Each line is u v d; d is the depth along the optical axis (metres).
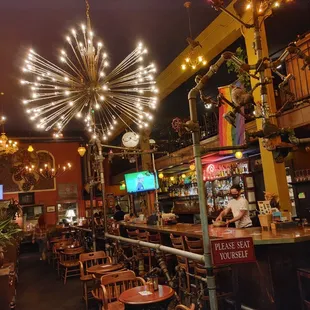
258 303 4.04
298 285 3.86
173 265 5.75
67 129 16.70
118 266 5.18
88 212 16.80
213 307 2.45
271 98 5.96
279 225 4.40
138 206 13.68
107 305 3.79
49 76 5.17
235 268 4.31
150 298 3.23
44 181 16.89
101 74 5.25
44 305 5.95
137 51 5.55
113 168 18.77
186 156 9.77
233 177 9.22
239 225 5.39
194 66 7.85
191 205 11.06
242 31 6.74
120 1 6.55
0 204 8.35
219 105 2.82
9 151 12.72
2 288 4.38
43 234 13.61
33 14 6.77
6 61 8.66
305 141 2.58
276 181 6.05
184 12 7.18
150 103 6.10
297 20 6.67
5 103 11.85
